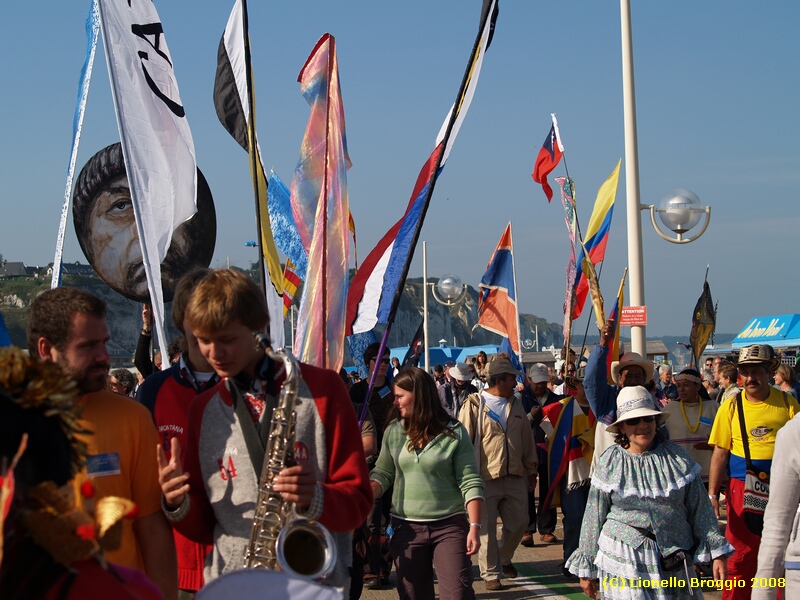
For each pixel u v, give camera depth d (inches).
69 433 70.4
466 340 5457.7
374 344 314.0
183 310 149.9
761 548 168.9
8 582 63.3
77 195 238.7
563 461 342.6
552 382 550.6
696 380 340.5
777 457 168.1
